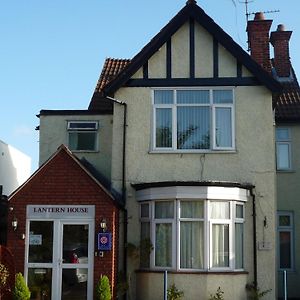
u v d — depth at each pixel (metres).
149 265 17.55
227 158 18.42
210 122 18.64
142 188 17.97
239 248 17.75
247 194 18.00
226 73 18.80
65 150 17.12
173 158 18.55
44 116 21.38
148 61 19.03
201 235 17.19
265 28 22.95
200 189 17.14
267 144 18.41
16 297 15.91
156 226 17.59
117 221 17.52
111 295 16.47
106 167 20.84
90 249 16.70
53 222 16.88
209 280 16.88
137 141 18.73
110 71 23.97
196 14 18.84
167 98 18.92
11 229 16.84
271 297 17.62
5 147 26.17
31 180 17.05
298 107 23.02
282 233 22.44
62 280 16.66
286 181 22.62
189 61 18.91
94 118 21.22
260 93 18.66
